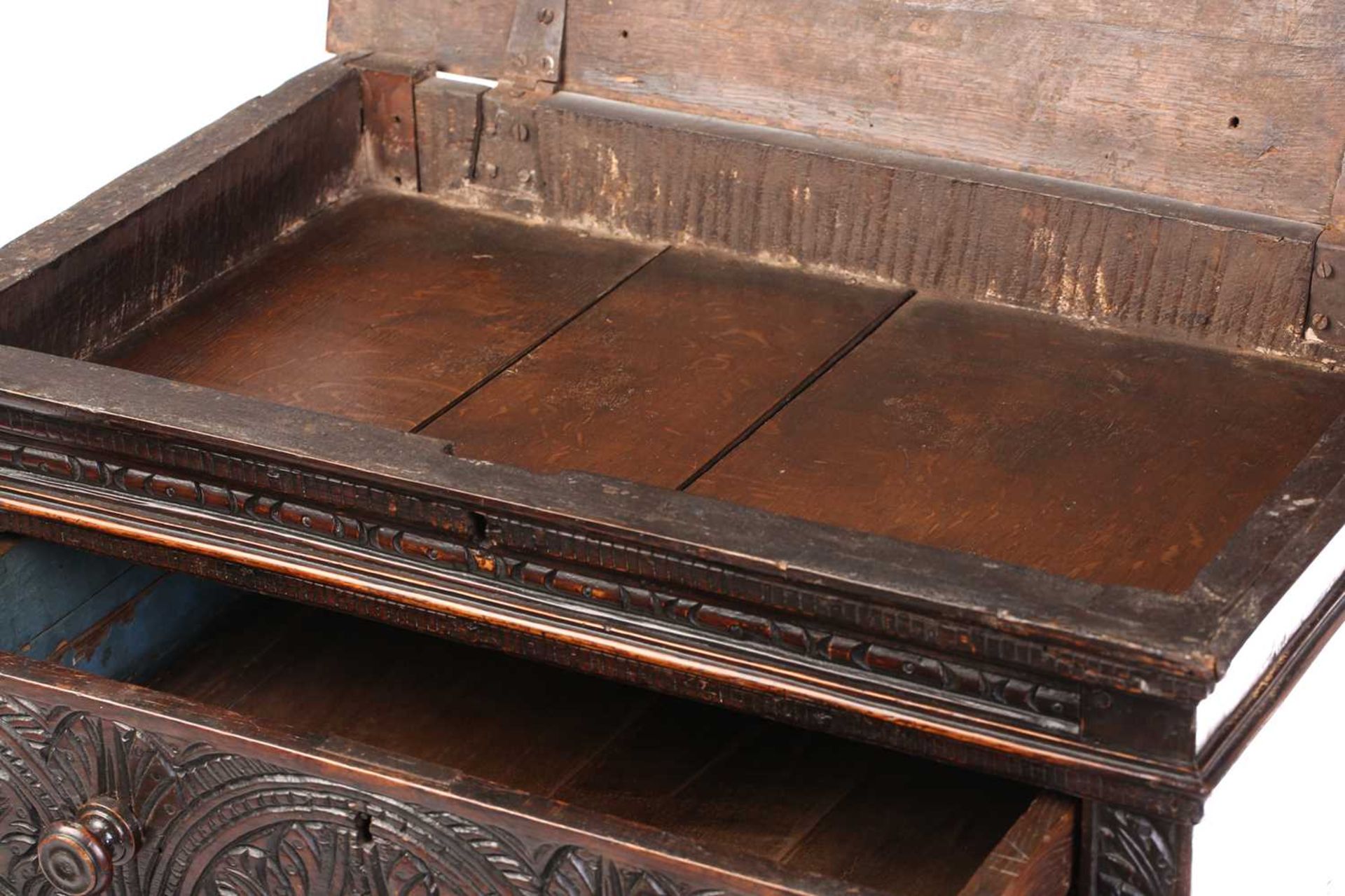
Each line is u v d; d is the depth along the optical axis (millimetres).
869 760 2875
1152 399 2791
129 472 2635
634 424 2791
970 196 2977
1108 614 2123
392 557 2510
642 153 3188
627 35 3213
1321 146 2791
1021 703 2207
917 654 2242
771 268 3154
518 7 3283
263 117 3217
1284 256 2795
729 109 3170
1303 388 2793
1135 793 2174
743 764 2883
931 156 3043
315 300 3119
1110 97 2910
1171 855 2197
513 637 2467
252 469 2533
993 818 2754
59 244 2924
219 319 3082
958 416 2770
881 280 3098
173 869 2496
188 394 2596
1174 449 2686
